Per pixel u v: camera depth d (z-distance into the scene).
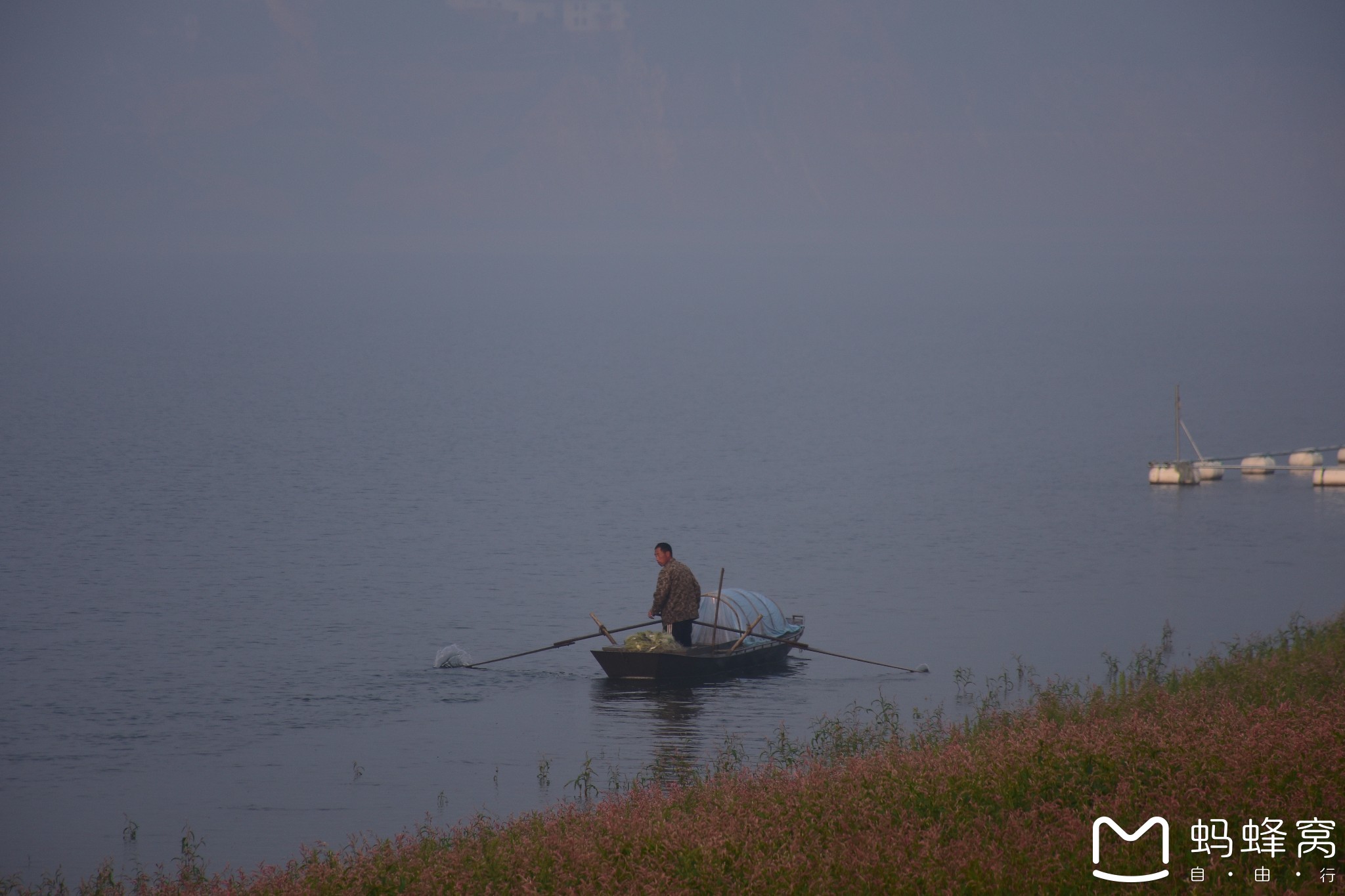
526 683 52.16
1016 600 68.88
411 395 198.88
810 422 165.38
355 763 41.41
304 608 67.38
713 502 104.38
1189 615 64.56
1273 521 93.94
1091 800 26.62
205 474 118.50
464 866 26.56
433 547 85.25
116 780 40.34
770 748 40.56
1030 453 136.00
